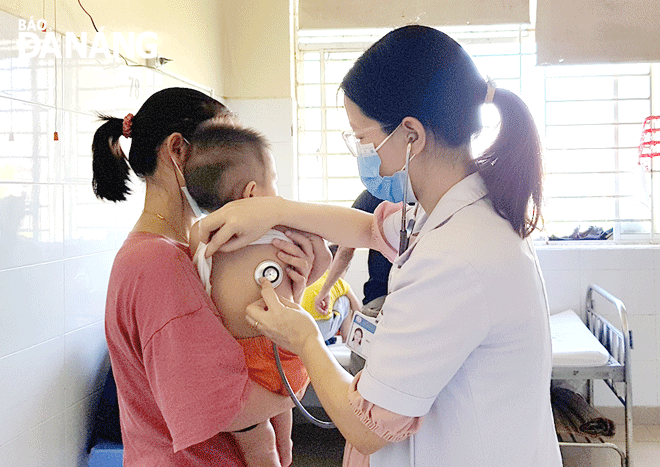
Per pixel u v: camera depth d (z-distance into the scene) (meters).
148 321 0.91
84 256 2.17
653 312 3.61
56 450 1.99
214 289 1.00
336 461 3.14
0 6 1.67
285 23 3.82
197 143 1.04
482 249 0.80
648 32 3.61
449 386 0.85
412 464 0.88
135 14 2.55
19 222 1.78
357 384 0.84
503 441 0.83
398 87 0.84
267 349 1.00
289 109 3.83
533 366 0.84
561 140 3.83
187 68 3.16
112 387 2.26
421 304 0.79
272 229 1.04
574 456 3.14
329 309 2.72
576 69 3.80
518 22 3.79
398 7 3.84
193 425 0.88
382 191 1.02
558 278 3.69
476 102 0.87
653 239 3.82
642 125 3.76
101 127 1.13
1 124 1.69
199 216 1.13
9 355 1.73
